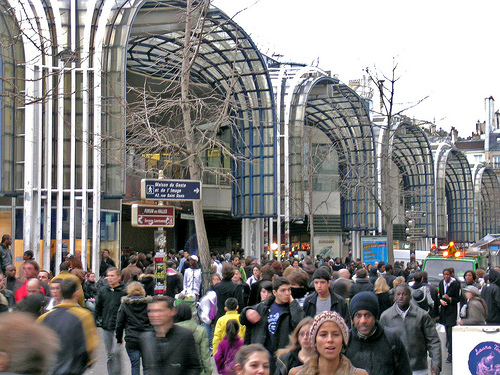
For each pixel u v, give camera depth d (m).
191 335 6.70
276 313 8.34
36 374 3.49
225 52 34.03
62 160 28.11
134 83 37.53
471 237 78.06
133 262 15.81
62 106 27.77
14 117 27.31
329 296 8.94
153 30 29.53
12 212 30.33
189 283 17.00
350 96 44.22
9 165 27.23
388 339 6.34
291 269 11.12
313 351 5.35
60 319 6.72
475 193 81.62
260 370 5.09
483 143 115.31
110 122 28.41
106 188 28.66
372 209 53.34
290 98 40.28
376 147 51.38
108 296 11.37
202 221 16.25
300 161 40.66
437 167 68.25
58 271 27.84
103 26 28.05
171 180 15.05
